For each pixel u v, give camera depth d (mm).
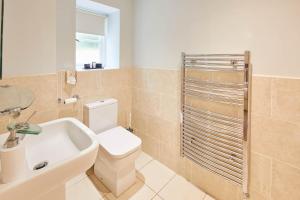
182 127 1809
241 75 1363
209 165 1638
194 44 1651
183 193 1735
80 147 1184
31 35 1456
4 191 647
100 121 1989
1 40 904
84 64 2135
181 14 1730
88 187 1776
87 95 1982
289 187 1229
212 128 1577
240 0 1324
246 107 1315
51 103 1673
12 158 701
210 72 1543
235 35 1374
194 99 1702
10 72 1378
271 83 1233
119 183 1671
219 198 1646
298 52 1113
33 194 740
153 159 2242
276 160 1268
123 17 2217
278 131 1237
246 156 1361
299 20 1096
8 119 1381
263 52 1248
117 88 2270
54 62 1632
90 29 2160
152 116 2186
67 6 1717
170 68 1904
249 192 1428
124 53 2289
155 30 2016
